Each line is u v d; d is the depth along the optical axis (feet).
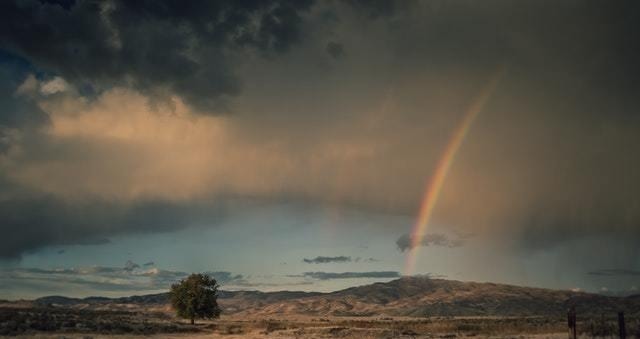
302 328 305.94
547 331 244.01
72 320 277.64
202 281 372.79
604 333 190.70
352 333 253.65
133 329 256.93
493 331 256.52
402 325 339.57
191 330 280.72
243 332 273.54
